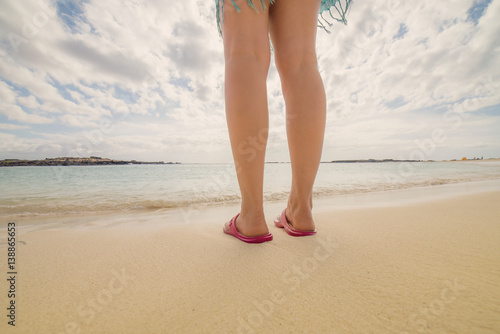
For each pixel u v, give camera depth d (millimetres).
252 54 1050
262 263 868
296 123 1119
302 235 1184
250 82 1018
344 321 535
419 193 3391
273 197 3402
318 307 590
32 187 5801
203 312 590
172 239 1208
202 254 981
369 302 597
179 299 650
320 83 1136
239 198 3477
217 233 1315
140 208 2826
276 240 1132
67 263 913
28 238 1268
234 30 1057
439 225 1303
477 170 12078
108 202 3217
